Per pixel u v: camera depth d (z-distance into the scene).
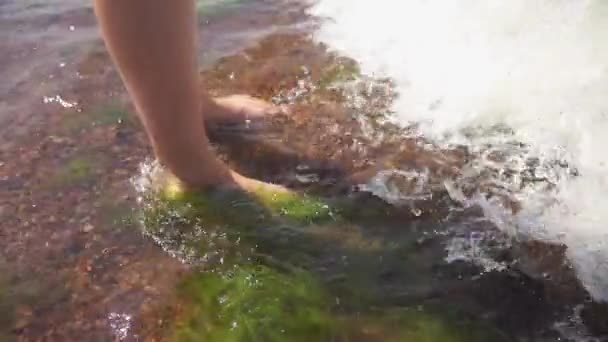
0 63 1.40
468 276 0.92
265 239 0.98
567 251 0.94
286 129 1.19
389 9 1.50
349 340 0.84
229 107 1.19
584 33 1.29
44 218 1.04
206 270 0.94
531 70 1.25
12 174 1.12
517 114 1.17
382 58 1.36
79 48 1.43
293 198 1.04
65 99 1.29
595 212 1.00
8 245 1.00
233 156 1.14
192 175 1.01
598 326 0.84
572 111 1.16
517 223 0.99
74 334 0.87
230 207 1.02
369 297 0.89
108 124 1.22
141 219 1.02
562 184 1.05
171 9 0.82
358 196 1.05
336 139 1.16
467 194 1.04
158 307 0.90
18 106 1.27
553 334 0.84
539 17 1.36
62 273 0.95
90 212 1.04
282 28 1.48
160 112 0.91
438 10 1.46
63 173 1.12
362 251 0.96
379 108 1.23
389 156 1.12
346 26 1.47
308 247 0.97
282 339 0.85
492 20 1.38
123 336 0.87
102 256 0.97
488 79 1.25
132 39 0.83
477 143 1.14
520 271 0.92
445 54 1.34
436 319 0.86
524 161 1.09
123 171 1.12
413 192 1.05
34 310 0.90
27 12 1.56
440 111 1.21
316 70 1.34
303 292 0.90
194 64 0.89
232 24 1.50
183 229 1.00
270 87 1.30
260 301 0.89
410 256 0.95
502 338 0.84
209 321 0.88
